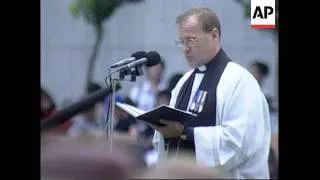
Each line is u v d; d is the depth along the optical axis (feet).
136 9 82.28
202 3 75.25
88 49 79.05
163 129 32.73
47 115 30.09
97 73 78.38
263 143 33.32
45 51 75.66
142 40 81.56
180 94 35.78
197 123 33.58
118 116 43.34
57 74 73.97
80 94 71.77
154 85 58.70
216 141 32.42
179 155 32.27
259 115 33.32
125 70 32.73
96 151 15.66
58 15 77.87
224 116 33.19
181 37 34.83
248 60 79.30
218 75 34.06
